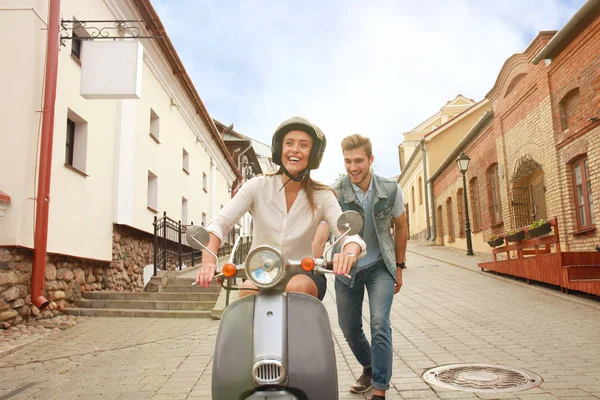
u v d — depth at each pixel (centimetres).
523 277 1108
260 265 233
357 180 388
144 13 1320
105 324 824
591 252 938
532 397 391
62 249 935
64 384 485
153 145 1500
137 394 443
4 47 834
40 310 829
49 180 816
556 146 1295
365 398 400
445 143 3209
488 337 623
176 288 1111
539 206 1548
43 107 823
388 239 390
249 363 230
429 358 529
